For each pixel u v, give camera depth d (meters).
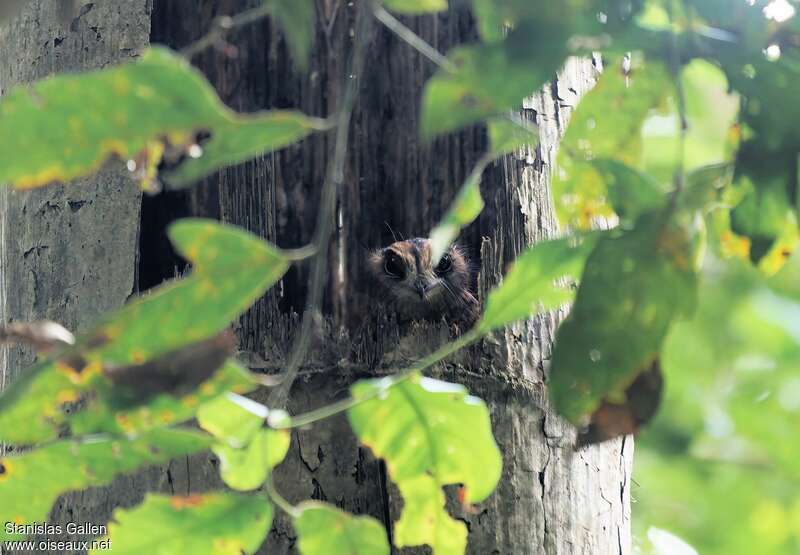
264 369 6.50
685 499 15.22
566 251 3.95
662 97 4.45
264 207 7.32
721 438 15.63
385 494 6.39
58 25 7.14
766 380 15.41
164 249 6.91
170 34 7.55
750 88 3.80
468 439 4.33
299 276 8.39
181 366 3.53
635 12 3.81
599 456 7.01
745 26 3.87
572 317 3.63
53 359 3.34
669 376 15.54
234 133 3.25
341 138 3.56
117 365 3.50
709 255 14.95
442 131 3.42
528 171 7.10
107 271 6.79
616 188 3.89
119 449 3.75
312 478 6.38
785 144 3.75
